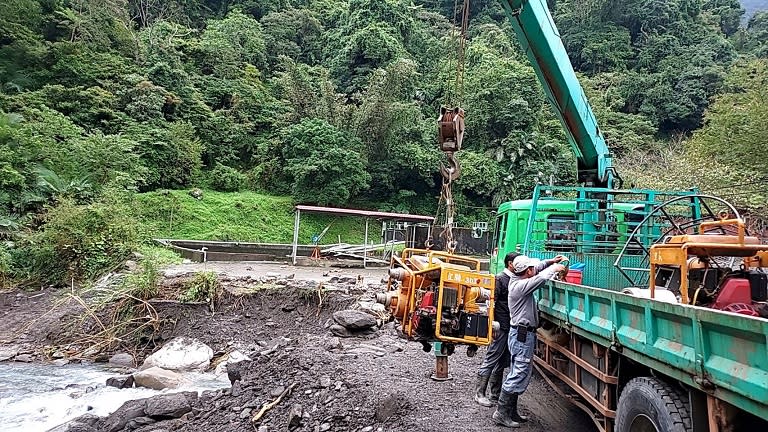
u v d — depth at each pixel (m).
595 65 51.38
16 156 20.59
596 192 8.19
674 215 7.69
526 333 5.54
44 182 19.98
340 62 41.78
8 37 31.89
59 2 36.16
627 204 7.98
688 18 54.91
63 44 33.31
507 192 34.56
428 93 40.53
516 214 8.45
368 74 40.34
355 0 46.03
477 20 55.59
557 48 7.42
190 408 7.38
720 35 53.06
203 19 50.72
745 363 2.75
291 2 55.84
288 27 50.72
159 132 32.66
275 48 48.38
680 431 3.41
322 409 6.20
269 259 22.42
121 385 9.81
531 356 5.57
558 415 6.16
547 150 36.09
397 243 24.20
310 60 48.50
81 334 13.00
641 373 4.41
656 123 44.09
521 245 8.15
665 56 50.34
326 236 32.56
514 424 5.53
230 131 37.84
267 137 38.19
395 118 35.44
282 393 6.95
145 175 30.39
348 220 34.22
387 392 6.36
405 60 37.00
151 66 37.12
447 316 5.64
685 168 19.77
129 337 12.80
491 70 38.03
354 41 41.25
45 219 17.66
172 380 9.81
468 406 6.11
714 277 4.36
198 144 34.94
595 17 54.44
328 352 8.59
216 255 21.64
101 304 13.54
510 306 5.68
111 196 18.64
